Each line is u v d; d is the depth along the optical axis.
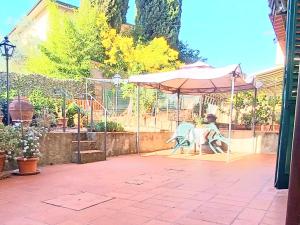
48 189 4.29
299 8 3.72
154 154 8.91
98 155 7.31
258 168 6.37
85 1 16.34
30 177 5.17
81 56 15.60
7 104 6.88
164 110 12.48
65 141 6.87
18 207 3.43
